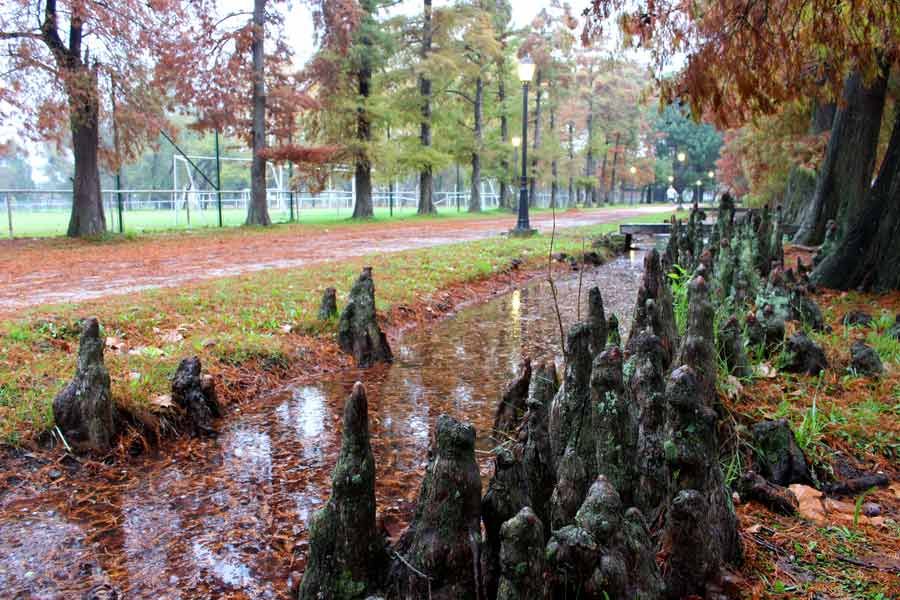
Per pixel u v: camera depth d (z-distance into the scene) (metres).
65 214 42.66
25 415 4.50
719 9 6.34
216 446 4.68
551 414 3.15
